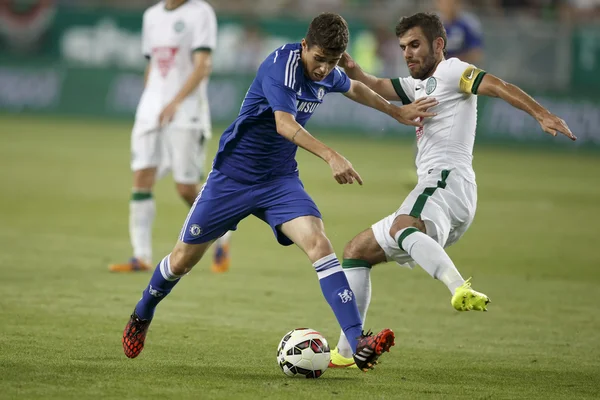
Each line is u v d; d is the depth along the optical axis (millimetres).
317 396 16578
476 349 21906
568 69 84500
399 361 20328
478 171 68438
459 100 20078
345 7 95438
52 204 46812
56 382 16859
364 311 20250
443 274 18000
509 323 25344
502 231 43906
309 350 18125
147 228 31766
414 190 20000
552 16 88875
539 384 18297
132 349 19203
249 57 88750
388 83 21281
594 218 49062
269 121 18375
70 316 23625
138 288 28141
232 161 18812
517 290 30484
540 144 83188
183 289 28797
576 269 34812
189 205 32719
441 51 20359
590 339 23438
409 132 85938
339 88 19422
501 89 19125
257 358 19953
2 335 21016
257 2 96812
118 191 52250
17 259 32531
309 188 56625
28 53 95688
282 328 23453
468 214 19938
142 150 31812
